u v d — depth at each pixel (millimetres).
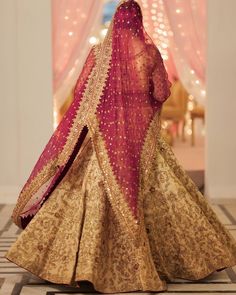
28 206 3766
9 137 6332
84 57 6473
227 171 6395
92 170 3328
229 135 6371
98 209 3240
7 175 6348
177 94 10648
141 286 3213
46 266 3314
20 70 6285
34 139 6328
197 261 3385
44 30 6273
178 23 6480
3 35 6258
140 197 3285
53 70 6395
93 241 3195
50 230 3348
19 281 3512
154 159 3414
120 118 3338
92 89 3424
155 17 6773
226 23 6273
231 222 5199
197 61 6562
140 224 3229
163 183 3391
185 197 3391
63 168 3395
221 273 3617
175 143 11422
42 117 6324
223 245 3475
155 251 3377
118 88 3355
